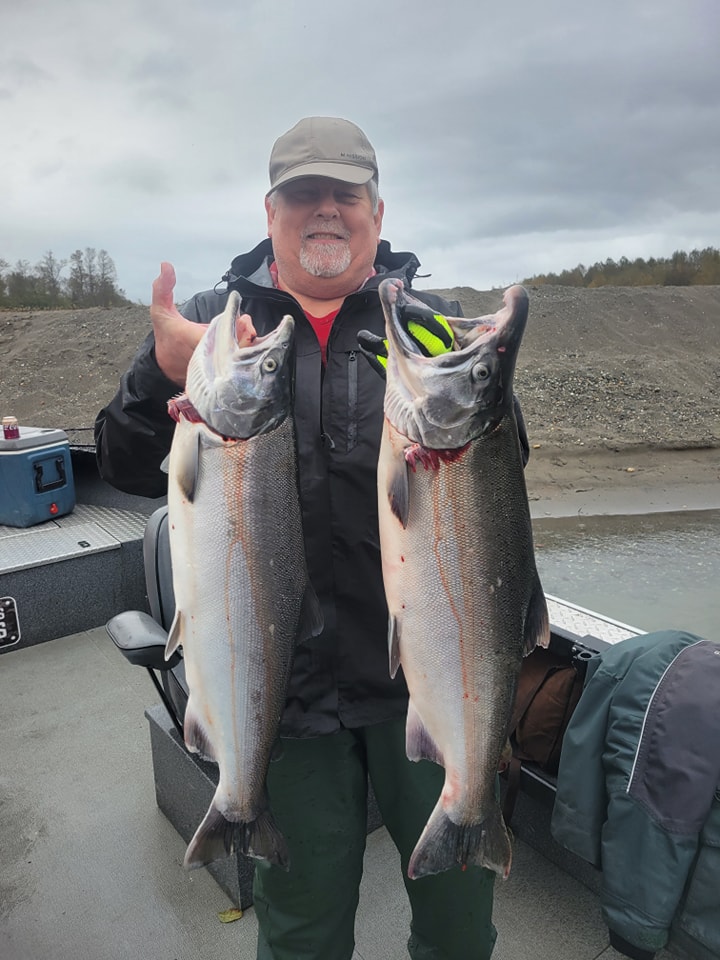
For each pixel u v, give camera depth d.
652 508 11.71
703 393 18.47
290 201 1.88
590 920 2.43
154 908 2.44
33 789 3.06
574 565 8.79
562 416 16.75
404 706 1.85
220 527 1.63
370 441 1.81
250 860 2.42
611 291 25.81
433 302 2.15
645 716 2.01
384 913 2.45
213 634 1.65
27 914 2.41
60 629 4.39
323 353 1.90
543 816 2.66
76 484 5.52
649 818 1.95
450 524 1.63
